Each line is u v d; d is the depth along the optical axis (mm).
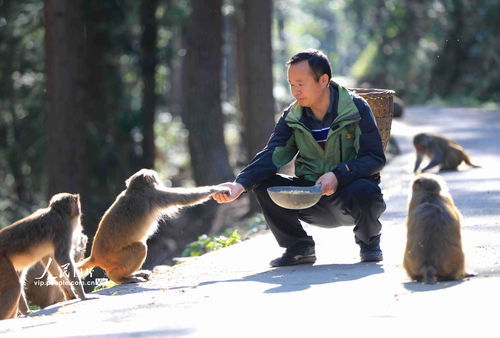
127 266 6887
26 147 26969
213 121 18984
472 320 4523
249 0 17078
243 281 6254
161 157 32594
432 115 27234
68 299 6922
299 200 5969
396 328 4465
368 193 6297
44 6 18562
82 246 7754
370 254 6609
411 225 5652
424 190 5664
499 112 27797
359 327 4516
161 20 25297
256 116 17125
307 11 73250
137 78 27938
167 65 26922
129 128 25625
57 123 18500
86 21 24484
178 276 6984
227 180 18953
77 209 6816
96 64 24906
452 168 13422
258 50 17062
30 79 27312
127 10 25312
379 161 6367
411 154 16188
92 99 24969
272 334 4457
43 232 6680
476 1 38469
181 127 39031
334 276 6098
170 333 4602
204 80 18922
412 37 42750
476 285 5316
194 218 17562
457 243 5516
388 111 8133
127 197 6945
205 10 18812
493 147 16875
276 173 6715
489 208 9148
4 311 6543
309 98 6297
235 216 17141
